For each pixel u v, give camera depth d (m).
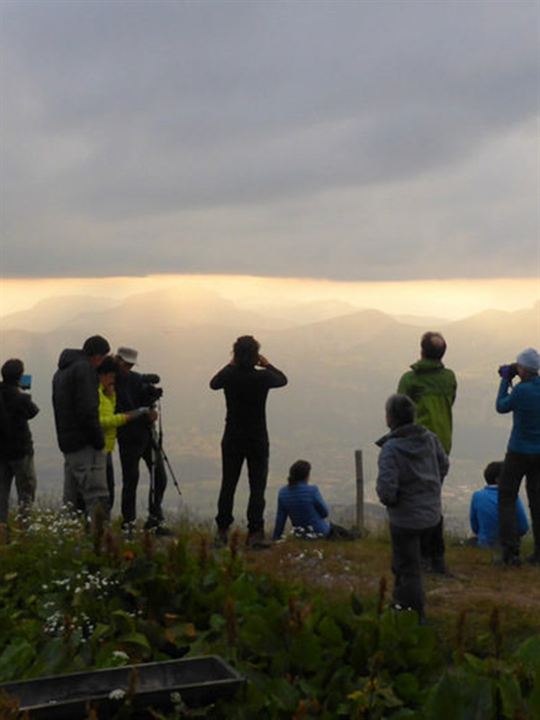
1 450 12.04
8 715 6.49
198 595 8.58
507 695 6.84
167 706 7.01
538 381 11.09
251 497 11.50
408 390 10.79
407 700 7.52
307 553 11.10
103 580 8.63
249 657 7.77
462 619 7.98
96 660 7.64
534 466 11.11
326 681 7.59
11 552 9.55
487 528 12.12
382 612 8.16
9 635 8.27
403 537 8.98
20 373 12.08
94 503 10.76
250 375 11.36
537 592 10.01
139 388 11.95
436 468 9.07
